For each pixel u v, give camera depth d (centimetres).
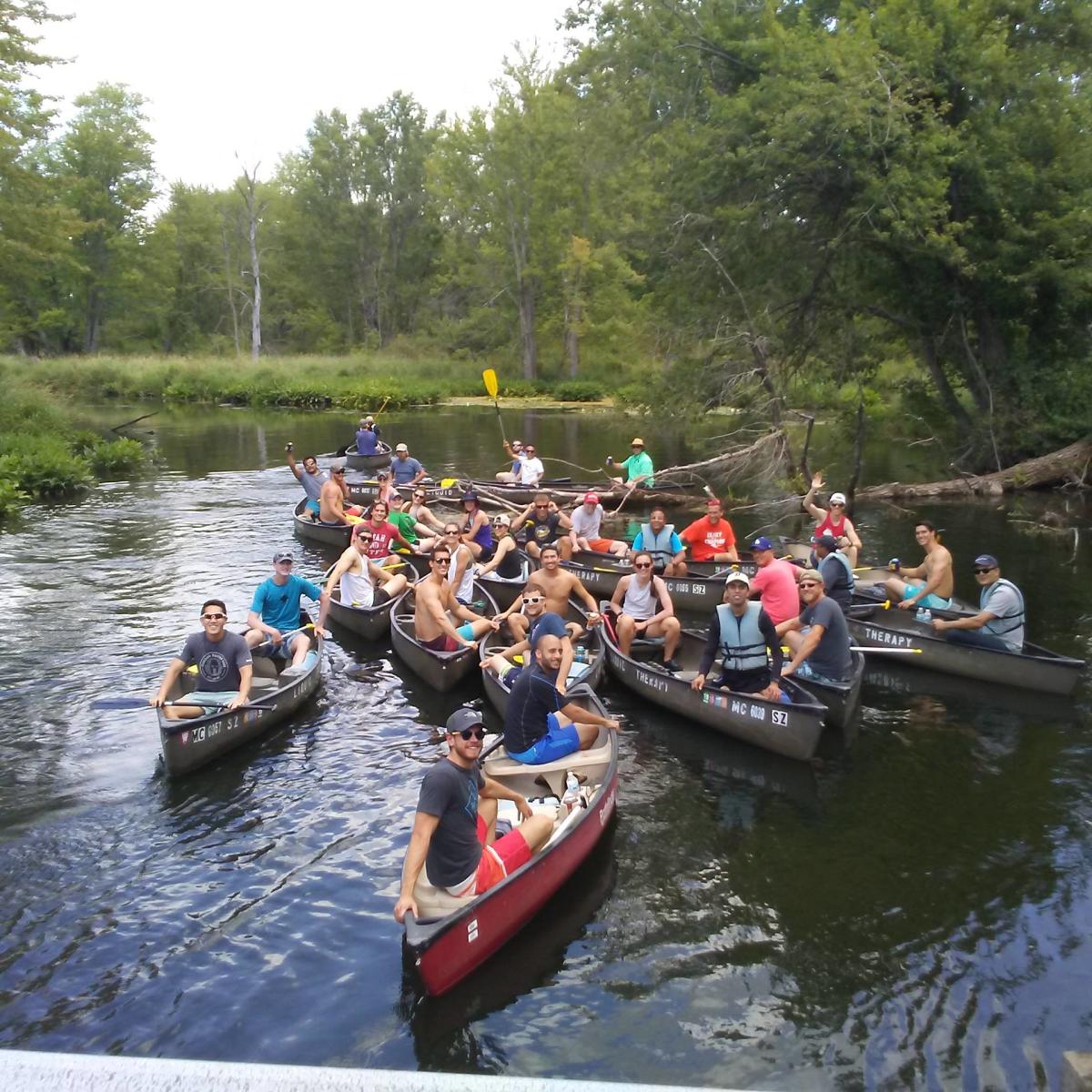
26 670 1006
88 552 1531
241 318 7344
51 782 767
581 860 647
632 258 2277
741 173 1975
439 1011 519
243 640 841
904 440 2609
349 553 1122
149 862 658
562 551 1337
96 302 6178
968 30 1898
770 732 815
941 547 1063
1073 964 555
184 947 571
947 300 2023
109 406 4391
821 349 2173
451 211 5528
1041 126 1925
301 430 3425
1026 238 1934
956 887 632
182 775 774
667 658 990
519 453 1997
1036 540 1603
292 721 888
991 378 2108
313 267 7000
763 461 1947
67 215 2950
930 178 1817
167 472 2434
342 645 1093
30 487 2044
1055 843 683
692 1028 510
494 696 903
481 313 5547
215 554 1519
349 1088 173
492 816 616
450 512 1834
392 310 6812
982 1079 474
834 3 2244
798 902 618
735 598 829
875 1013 520
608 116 4444
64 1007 520
